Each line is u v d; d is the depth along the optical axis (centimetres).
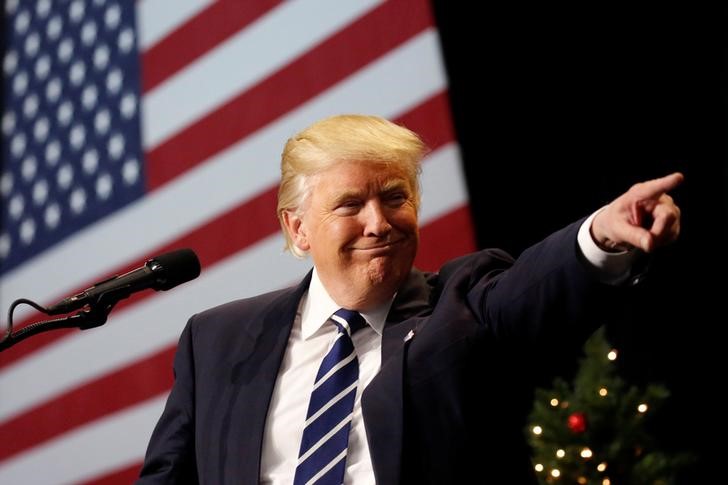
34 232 1514
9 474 1466
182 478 573
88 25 1535
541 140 1267
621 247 477
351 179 541
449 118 1166
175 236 1361
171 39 1421
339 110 1245
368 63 1228
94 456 1391
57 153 1516
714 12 1245
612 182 1255
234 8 1359
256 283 1280
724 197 1235
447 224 1144
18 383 1475
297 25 1292
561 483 966
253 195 1301
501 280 525
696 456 1016
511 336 519
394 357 526
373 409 515
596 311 493
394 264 546
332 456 518
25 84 1590
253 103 1318
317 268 558
